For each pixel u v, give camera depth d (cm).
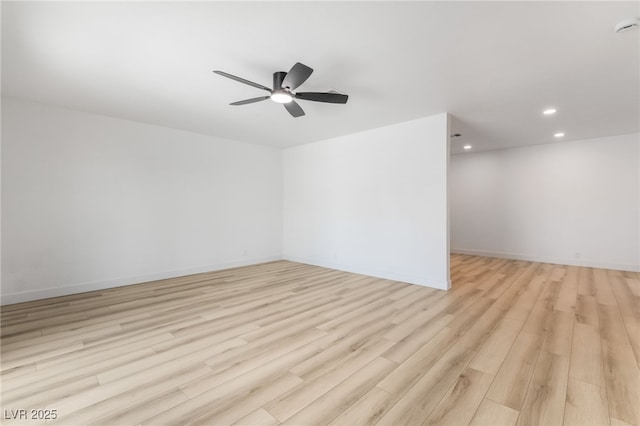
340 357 214
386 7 181
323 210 542
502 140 543
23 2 174
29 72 268
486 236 648
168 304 330
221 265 520
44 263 351
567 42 218
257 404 164
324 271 503
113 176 402
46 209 352
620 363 202
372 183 463
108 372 195
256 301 341
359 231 483
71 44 222
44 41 218
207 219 502
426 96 323
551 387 177
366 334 252
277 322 279
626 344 229
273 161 604
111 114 388
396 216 433
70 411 158
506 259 608
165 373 194
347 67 258
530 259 592
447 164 382
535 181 584
